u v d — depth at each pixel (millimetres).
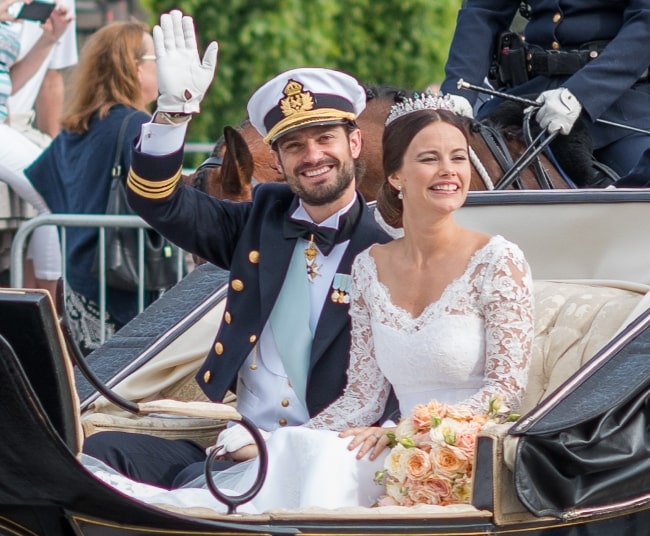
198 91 15922
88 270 26156
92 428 17156
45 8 29703
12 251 25734
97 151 26078
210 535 12398
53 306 12070
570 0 23797
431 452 13766
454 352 14914
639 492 14094
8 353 11273
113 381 17859
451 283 15141
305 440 14625
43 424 11594
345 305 16062
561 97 22656
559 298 16625
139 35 26422
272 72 52625
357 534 12711
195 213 16547
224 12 52438
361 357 15773
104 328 26219
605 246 17500
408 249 15523
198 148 39781
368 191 23000
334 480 14219
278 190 16891
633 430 13836
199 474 15836
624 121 23625
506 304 14891
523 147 23484
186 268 27656
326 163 16141
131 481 15008
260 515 12719
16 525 12977
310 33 53125
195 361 18219
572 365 15844
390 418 15648
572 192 17594
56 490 12281
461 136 15258
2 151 28672
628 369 13953
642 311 15305
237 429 15961
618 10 23719
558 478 13203
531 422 13164
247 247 16578
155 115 16031
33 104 32562
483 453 13102
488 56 24641
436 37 55812
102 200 26109
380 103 23391
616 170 23516
